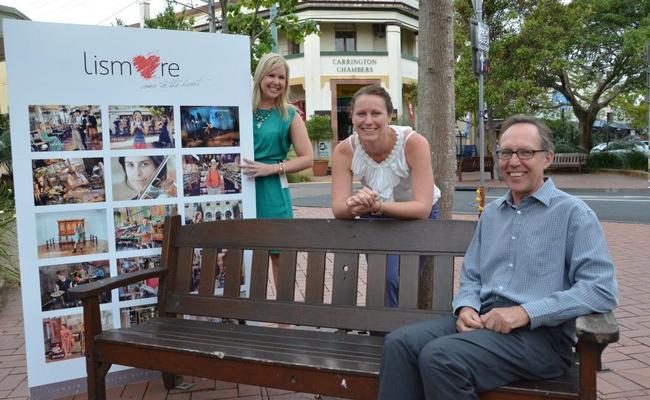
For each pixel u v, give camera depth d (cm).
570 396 210
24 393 346
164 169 345
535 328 226
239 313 317
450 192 369
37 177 315
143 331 305
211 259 332
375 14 2825
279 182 383
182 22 1459
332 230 308
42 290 320
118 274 338
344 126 2969
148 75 336
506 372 221
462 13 1950
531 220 241
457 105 1947
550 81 2264
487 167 2117
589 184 1802
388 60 2895
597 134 3647
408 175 322
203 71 350
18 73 306
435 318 270
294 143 391
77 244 327
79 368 331
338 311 296
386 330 285
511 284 240
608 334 200
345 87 2939
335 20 2797
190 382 350
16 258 616
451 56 365
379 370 236
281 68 375
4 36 303
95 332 295
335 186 329
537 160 241
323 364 246
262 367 255
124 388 343
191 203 353
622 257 703
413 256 290
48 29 311
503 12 1941
